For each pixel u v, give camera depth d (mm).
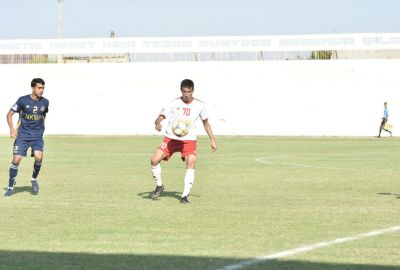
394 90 99938
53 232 19844
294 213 23938
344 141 84812
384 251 17172
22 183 34812
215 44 105438
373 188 32719
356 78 100938
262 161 51125
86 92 108688
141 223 21531
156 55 107312
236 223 21594
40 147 29500
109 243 18141
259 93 103938
